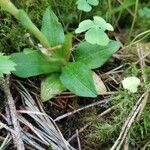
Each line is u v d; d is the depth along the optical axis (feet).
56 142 0.47
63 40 0.52
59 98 0.52
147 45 0.59
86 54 0.53
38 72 0.51
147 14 0.62
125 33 0.64
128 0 0.62
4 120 0.48
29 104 0.50
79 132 0.50
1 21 0.56
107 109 0.51
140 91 0.51
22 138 0.46
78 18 0.61
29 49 0.50
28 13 0.58
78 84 0.49
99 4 0.62
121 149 0.47
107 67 0.57
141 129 0.48
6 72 0.44
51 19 0.53
